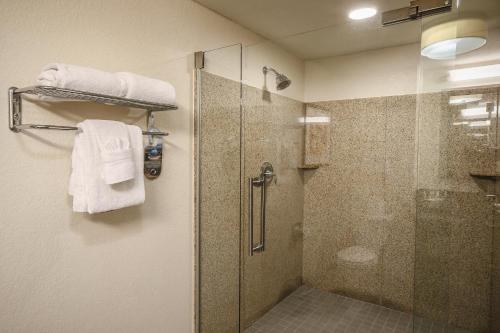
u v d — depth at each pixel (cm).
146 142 139
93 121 107
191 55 159
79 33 112
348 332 178
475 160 144
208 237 172
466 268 149
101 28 119
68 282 112
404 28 146
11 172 96
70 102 111
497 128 137
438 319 156
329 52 178
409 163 170
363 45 166
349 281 194
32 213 101
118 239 130
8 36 94
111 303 128
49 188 105
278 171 191
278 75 181
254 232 188
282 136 187
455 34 138
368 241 188
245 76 175
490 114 137
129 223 134
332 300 197
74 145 106
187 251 165
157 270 149
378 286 187
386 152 175
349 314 189
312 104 186
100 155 106
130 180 117
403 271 180
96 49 118
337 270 196
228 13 171
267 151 187
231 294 184
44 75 92
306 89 185
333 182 192
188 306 167
